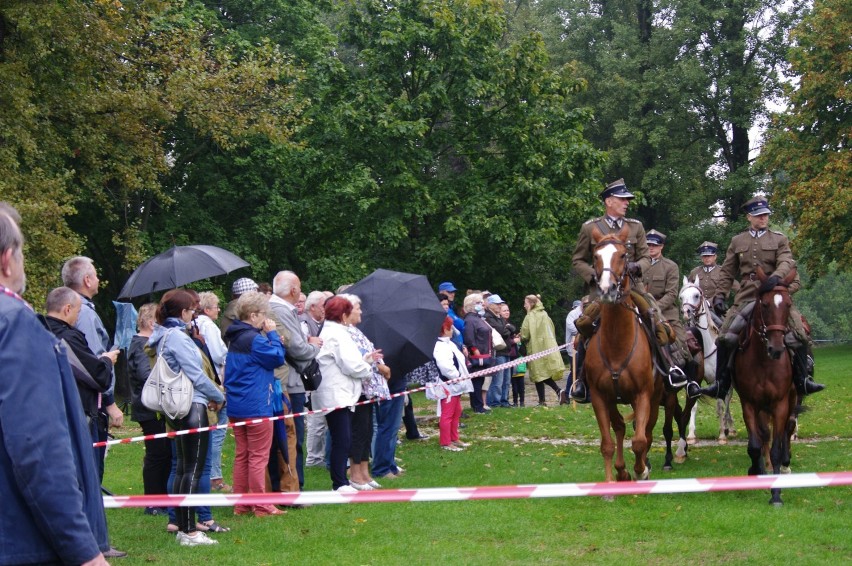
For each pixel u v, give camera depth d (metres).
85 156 21.97
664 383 10.10
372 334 11.05
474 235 25.22
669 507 8.92
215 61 25.17
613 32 41.12
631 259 9.50
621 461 9.48
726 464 11.61
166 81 22.67
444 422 13.62
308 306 11.77
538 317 20.11
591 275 9.45
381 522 8.59
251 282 10.98
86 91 21.14
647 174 38.47
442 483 10.62
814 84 33.62
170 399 7.65
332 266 25.27
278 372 9.88
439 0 25.23
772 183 38.19
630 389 9.17
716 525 8.11
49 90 20.56
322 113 26.39
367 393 10.09
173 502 5.97
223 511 9.36
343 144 25.56
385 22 25.12
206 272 10.38
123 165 22.23
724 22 39.56
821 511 8.68
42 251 18.86
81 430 3.51
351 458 10.33
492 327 19.64
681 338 11.73
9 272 3.42
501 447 13.88
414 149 25.17
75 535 3.16
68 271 8.18
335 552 7.48
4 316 3.24
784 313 9.09
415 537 7.97
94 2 20.59
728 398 13.92
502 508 9.05
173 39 22.53
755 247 10.35
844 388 22.45
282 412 9.40
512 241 24.48
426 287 11.68
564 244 28.81
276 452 9.48
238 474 8.95
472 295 18.36
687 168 38.66
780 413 9.36
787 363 9.39
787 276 9.39
